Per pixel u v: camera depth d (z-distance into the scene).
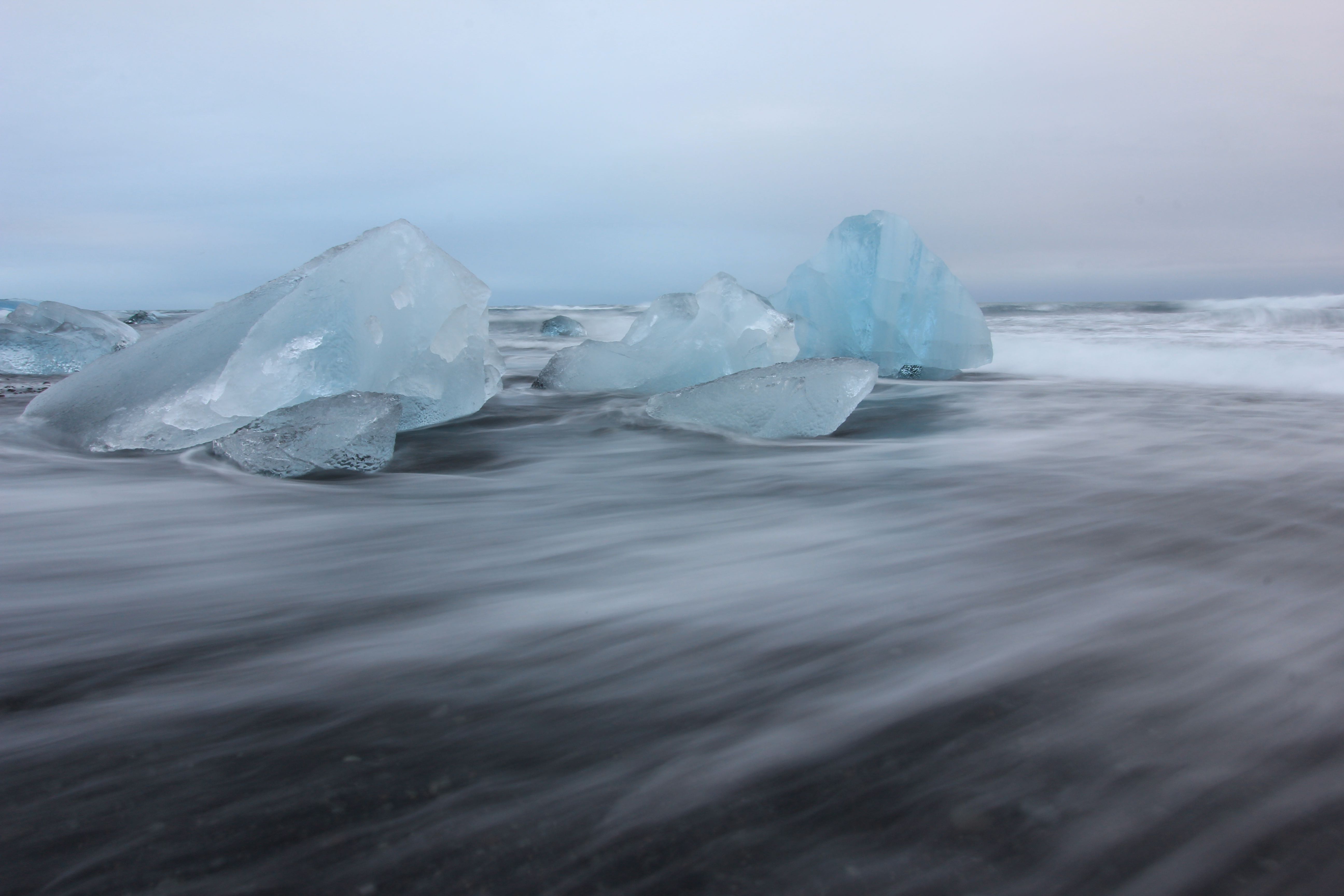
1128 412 4.42
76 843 0.94
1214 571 1.84
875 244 6.35
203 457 3.44
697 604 1.73
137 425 3.65
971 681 1.32
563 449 3.76
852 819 0.97
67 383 4.08
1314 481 2.73
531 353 9.39
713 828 0.95
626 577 1.94
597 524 2.50
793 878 0.87
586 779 1.05
